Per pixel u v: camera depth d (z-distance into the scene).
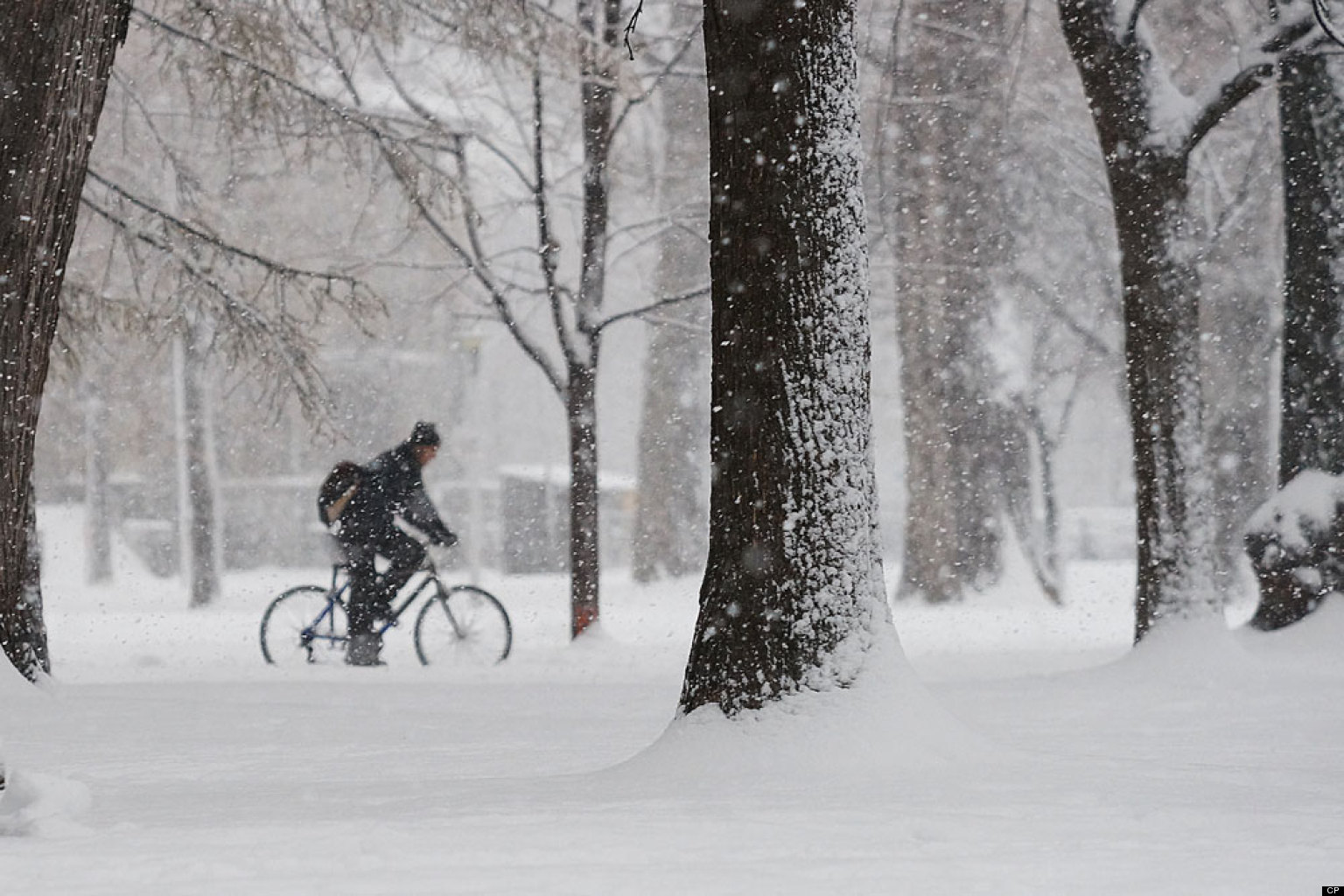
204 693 49.91
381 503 66.94
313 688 52.88
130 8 49.94
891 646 30.48
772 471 30.50
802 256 30.91
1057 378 147.88
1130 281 57.69
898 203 108.56
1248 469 125.38
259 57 63.78
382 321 81.69
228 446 181.50
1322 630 61.06
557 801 25.50
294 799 26.39
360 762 33.25
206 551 137.50
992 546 123.94
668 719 42.97
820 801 24.94
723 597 30.55
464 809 24.28
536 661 70.25
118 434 168.25
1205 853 19.84
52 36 46.31
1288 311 64.50
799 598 30.17
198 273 65.38
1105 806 24.38
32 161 46.22
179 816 24.09
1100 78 58.12
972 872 18.38
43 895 16.66
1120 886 17.45
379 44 74.56
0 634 47.84
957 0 111.00
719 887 17.20
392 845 20.12
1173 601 56.28
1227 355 125.50
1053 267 132.62
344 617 68.19
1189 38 103.69
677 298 79.81
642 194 114.19
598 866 18.56
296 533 184.00
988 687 51.94
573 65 68.00
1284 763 32.50
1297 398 64.00
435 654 68.88
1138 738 38.09
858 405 31.05
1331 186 63.78
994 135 114.19
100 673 65.12
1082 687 51.06
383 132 70.06
